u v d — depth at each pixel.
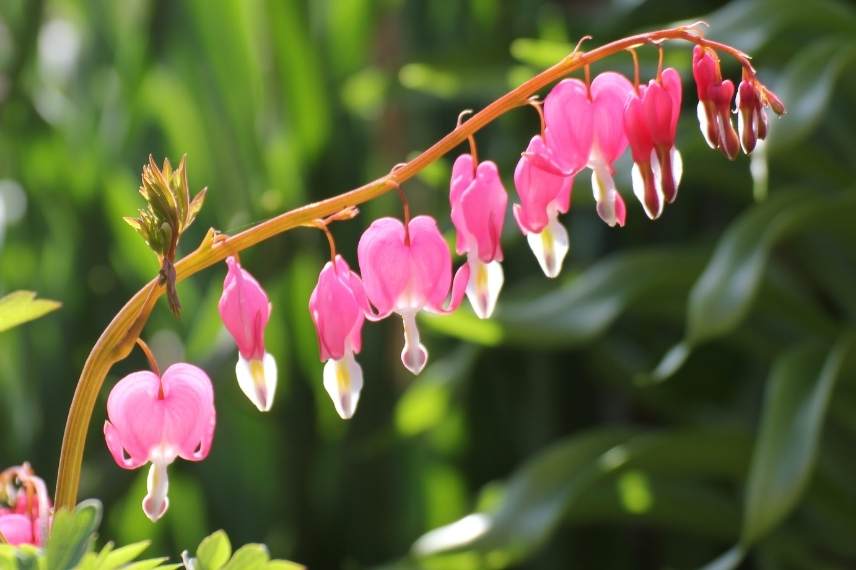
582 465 1.21
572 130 0.74
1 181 1.61
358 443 1.50
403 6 1.63
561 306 1.21
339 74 1.53
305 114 1.52
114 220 1.60
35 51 1.60
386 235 0.74
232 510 1.54
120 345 0.74
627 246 1.54
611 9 1.56
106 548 0.73
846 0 1.40
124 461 0.74
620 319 1.49
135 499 1.50
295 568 0.75
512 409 1.53
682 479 1.39
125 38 1.65
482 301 0.74
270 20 1.49
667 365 1.06
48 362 1.53
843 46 1.07
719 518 1.28
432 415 1.40
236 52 1.61
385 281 0.74
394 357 1.55
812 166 1.24
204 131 1.63
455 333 1.22
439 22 1.62
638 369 1.45
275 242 1.46
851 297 1.32
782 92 1.05
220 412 1.53
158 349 1.61
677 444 1.18
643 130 0.74
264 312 0.74
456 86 1.36
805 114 1.02
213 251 0.74
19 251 1.59
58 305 0.77
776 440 1.05
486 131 1.58
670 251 1.26
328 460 1.52
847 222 1.16
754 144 0.73
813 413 1.05
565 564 1.47
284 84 1.52
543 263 0.75
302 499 1.51
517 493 1.18
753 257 1.07
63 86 1.76
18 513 0.78
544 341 1.19
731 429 1.27
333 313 0.74
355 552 1.52
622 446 1.18
